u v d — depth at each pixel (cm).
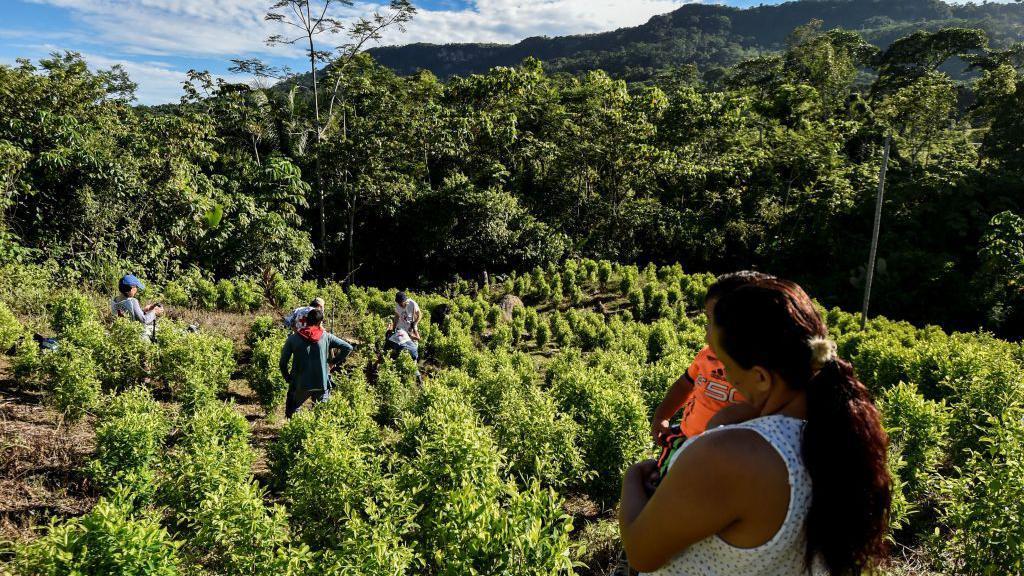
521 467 636
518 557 337
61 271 1479
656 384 894
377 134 3100
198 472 482
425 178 3506
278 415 912
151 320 932
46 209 1562
